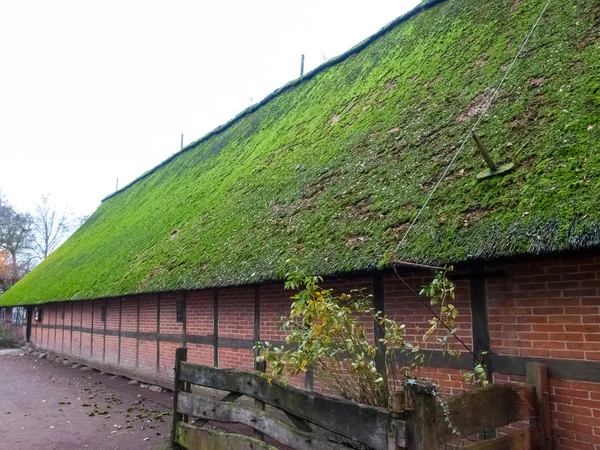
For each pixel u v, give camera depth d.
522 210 3.72
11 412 8.07
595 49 4.82
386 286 5.09
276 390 4.24
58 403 8.75
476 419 3.15
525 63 5.53
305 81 12.05
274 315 6.55
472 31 7.23
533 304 3.93
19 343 21.05
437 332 4.57
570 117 4.23
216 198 9.95
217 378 5.07
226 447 4.70
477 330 4.28
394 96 7.49
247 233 7.09
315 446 3.71
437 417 2.88
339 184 6.36
